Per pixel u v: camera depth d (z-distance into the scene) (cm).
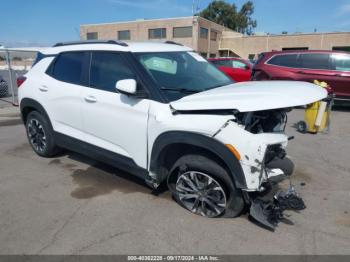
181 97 296
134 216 302
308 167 434
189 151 292
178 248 255
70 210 313
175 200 331
